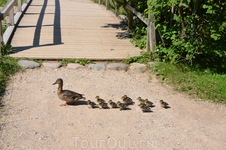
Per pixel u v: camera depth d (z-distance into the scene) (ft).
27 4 63.77
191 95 29.01
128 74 34.01
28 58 34.86
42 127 21.94
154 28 35.37
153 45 37.58
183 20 35.70
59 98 25.57
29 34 44.47
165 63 35.50
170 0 31.99
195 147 20.27
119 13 62.13
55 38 43.19
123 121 23.45
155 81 32.37
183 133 22.03
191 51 33.53
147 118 24.14
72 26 50.19
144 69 34.73
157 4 34.09
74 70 33.81
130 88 30.32
